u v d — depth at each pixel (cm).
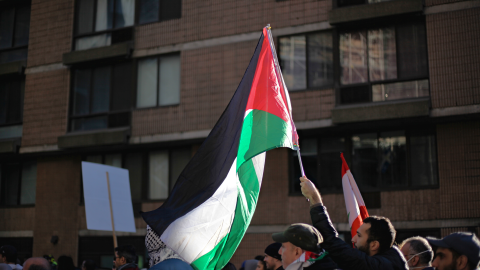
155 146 1652
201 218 433
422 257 432
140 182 1691
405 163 1389
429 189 1336
